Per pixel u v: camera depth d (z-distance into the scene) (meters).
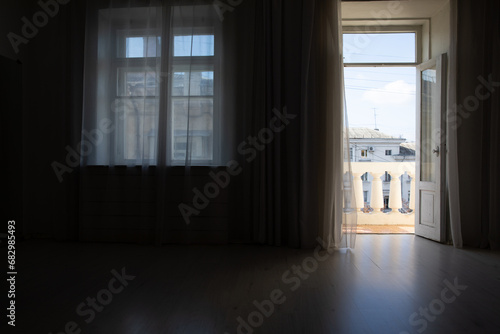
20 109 3.85
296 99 3.61
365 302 2.09
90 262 3.01
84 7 3.92
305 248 3.55
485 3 3.62
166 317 1.87
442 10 3.92
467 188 3.69
